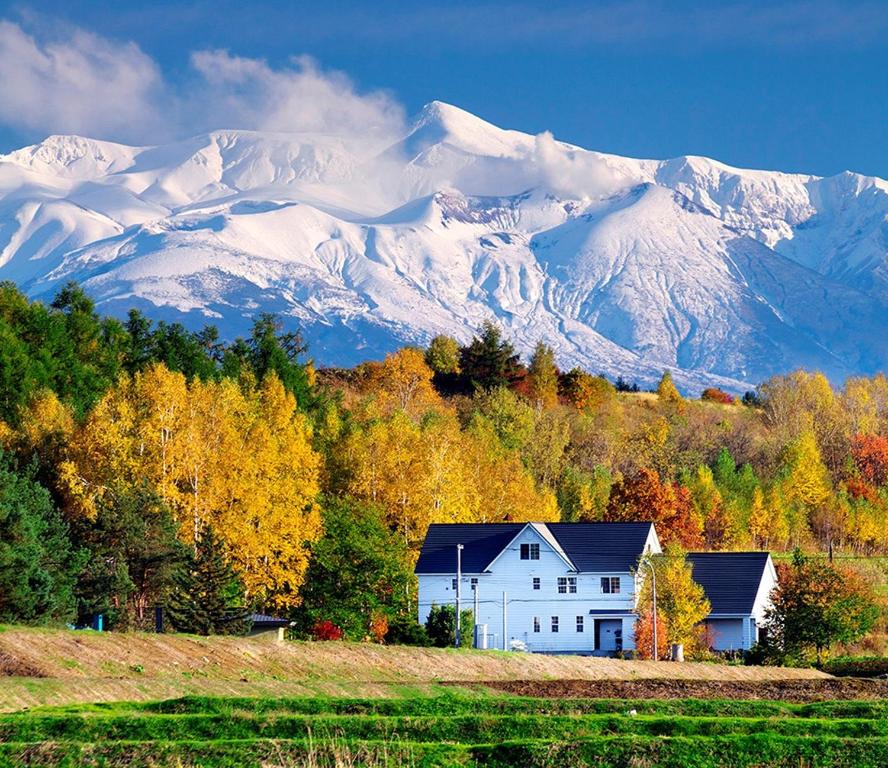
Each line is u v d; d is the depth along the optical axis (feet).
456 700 455.63
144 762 344.08
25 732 370.73
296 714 410.31
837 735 393.91
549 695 508.94
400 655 571.69
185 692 451.94
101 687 438.40
